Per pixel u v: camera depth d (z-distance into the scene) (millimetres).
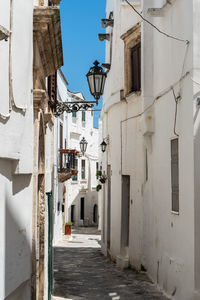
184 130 9141
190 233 8641
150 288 11000
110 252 16969
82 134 41031
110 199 17500
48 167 9484
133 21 14953
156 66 11781
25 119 5422
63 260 17109
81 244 24078
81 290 10844
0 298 4492
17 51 5043
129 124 14742
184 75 9133
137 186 13820
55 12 6059
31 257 6059
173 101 10062
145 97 12109
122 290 10797
